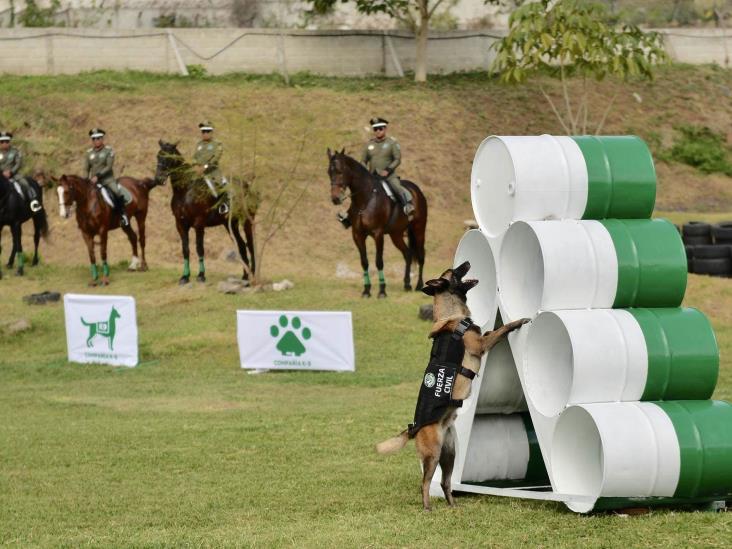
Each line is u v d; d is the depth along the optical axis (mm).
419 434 9266
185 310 23406
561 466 9219
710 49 41219
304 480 11039
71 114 34156
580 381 8852
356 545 8133
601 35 29562
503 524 8688
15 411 16203
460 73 38844
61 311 24250
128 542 8578
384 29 40125
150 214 31234
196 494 10539
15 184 27328
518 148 9711
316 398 16828
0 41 37281
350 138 33469
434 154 33938
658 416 8766
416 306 22844
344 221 23500
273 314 19594
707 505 9070
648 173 9719
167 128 33438
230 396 17172
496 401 10242
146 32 37656
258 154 29922
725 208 33812
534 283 9891
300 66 38094
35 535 9125
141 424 14703
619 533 8188
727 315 22656
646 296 9328
